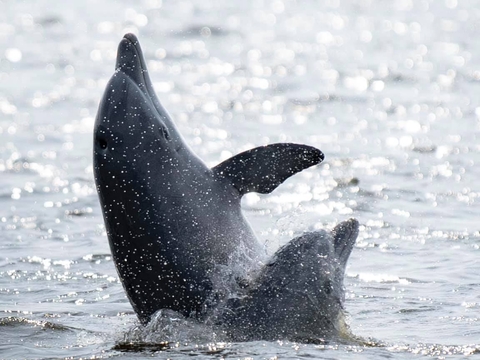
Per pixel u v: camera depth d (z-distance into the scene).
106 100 33.72
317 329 32.34
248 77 119.50
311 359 29.16
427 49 141.88
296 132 83.31
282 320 32.06
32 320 35.25
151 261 32.91
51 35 158.25
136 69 35.12
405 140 78.44
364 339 32.34
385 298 38.66
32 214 56.12
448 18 182.62
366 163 69.62
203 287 32.88
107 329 34.50
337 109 95.75
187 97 105.31
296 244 33.81
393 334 33.31
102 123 33.19
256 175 34.88
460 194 59.53
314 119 90.25
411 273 42.78
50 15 184.25
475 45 145.25
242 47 147.12
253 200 58.81
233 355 29.58
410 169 67.19
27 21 175.50
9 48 142.00
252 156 35.00
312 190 61.47
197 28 166.75
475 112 91.88
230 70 125.38
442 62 128.00
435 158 71.06
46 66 126.69
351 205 57.09
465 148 74.69
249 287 32.88
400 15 189.88
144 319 33.84
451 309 36.97
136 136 33.34
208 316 32.53
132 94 34.03
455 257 45.41
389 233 50.34
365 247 47.50
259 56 138.12
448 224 52.22
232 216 34.31
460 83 111.00
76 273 43.66
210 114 93.94
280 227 50.25
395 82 113.12
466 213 54.78
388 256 45.78
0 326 34.47
